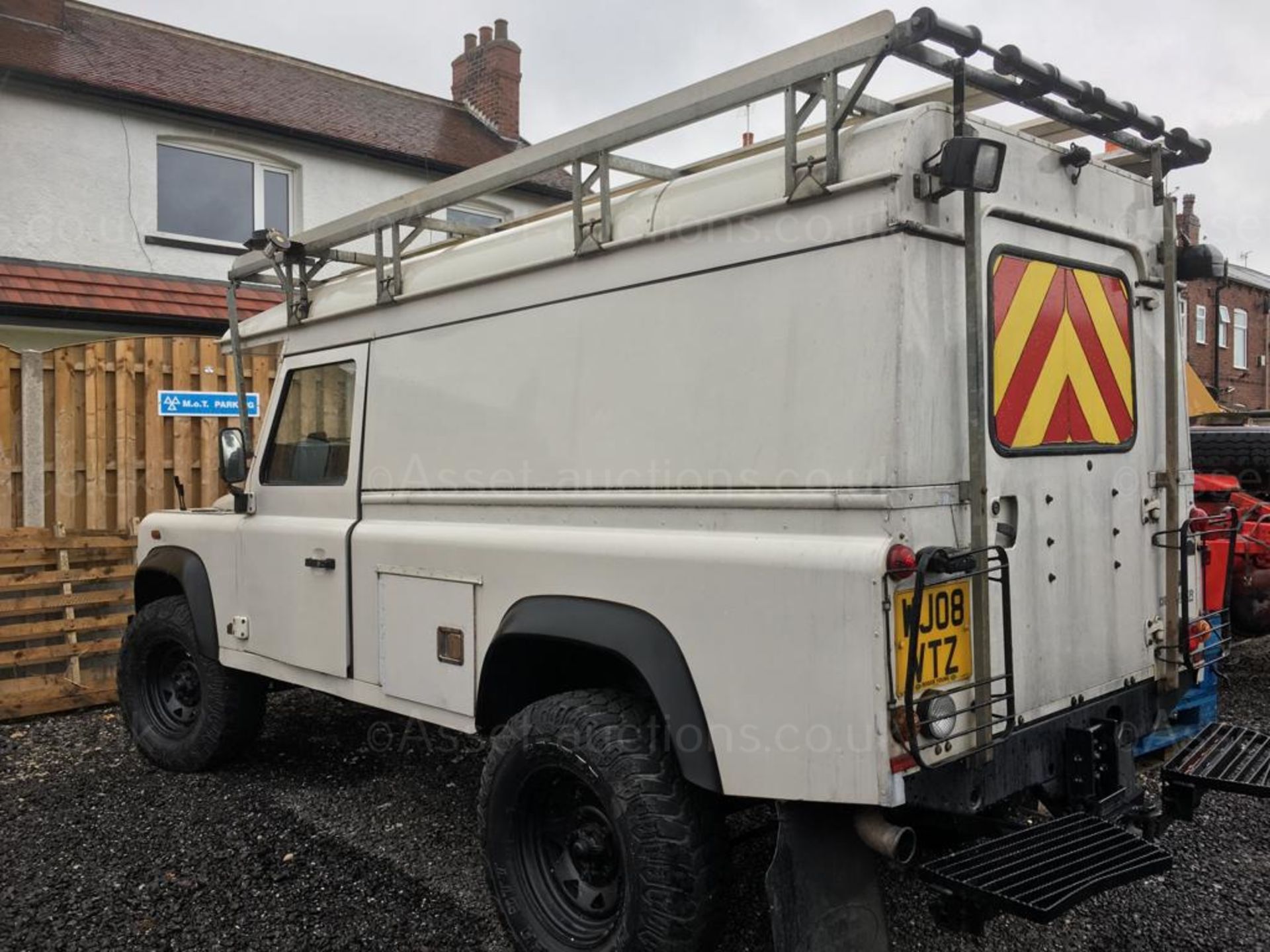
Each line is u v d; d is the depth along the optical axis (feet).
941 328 7.98
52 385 22.06
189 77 37.83
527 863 9.98
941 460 7.93
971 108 9.39
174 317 30.96
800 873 7.97
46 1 36.29
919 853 9.47
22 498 21.52
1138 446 10.43
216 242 35.22
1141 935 10.48
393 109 45.85
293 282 14.05
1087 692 9.54
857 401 7.79
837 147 8.00
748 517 8.48
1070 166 9.55
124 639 16.62
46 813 14.28
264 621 13.88
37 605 20.10
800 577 7.79
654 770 8.76
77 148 32.22
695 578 8.52
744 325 8.61
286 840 13.19
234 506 14.70
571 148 9.94
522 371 10.64
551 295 10.34
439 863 12.44
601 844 9.53
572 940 9.46
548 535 10.00
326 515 13.10
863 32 7.55
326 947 10.46
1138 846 8.15
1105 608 9.81
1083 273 9.77
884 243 7.72
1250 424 31.78
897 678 7.45
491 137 48.49
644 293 9.44
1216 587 11.78
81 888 11.84
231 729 15.21
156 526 16.30
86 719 19.45
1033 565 8.95
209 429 24.16
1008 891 7.35
